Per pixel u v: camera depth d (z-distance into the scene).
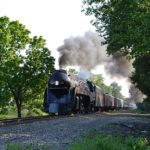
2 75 22.81
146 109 50.69
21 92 25.88
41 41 26.97
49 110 17.06
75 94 17.84
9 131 7.64
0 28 24.55
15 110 27.61
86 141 5.82
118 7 10.36
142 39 9.05
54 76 17.86
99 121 12.91
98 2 13.48
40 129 8.27
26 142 5.76
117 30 10.80
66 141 6.06
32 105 27.75
